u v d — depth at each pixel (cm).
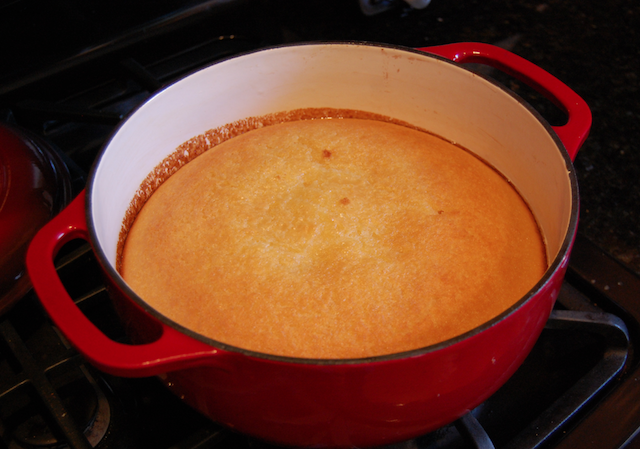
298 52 44
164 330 29
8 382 37
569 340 42
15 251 41
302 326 36
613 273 44
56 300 30
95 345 28
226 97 45
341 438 32
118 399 40
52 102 56
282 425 31
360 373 28
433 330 36
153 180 44
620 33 69
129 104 58
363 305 37
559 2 73
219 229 41
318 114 49
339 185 43
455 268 38
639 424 36
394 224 41
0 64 55
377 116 48
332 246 40
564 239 32
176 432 38
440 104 45
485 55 43
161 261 40
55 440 38
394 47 43
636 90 62
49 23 55
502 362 31
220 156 46
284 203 42
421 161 45
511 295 37
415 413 31
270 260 39
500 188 43
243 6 61
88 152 55
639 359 40
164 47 60
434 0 73
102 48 57
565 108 39
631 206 52
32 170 45
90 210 34
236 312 37
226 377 29
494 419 39
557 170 37
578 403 37
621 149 56
